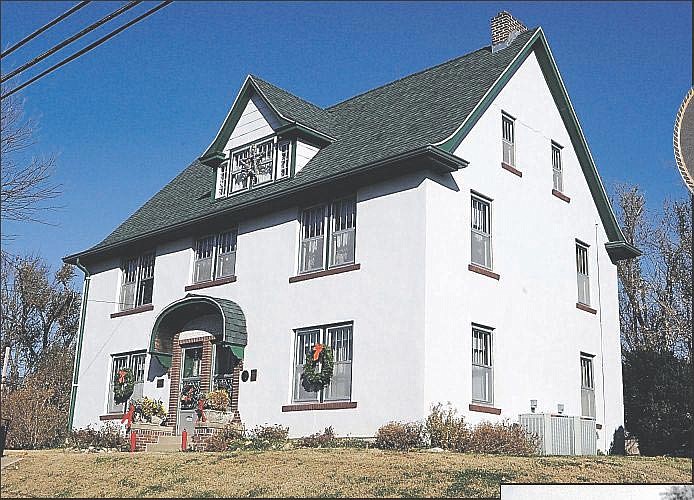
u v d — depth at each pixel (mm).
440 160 19953
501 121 23500
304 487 13734
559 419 21625
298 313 22125
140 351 26906
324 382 20953
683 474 15945
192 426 24188
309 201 22750
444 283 20016
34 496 14461
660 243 39344
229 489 13859
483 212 22203
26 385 33219
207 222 25281
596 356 25781
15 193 27953
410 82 27141
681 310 37906
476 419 20156
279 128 24609
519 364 22141
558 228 25156
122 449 22969
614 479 14992
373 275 20562
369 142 23312
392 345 19672
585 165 27234
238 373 23281
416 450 17859
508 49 25266
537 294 23500
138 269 28438
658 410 27203
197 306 24562
